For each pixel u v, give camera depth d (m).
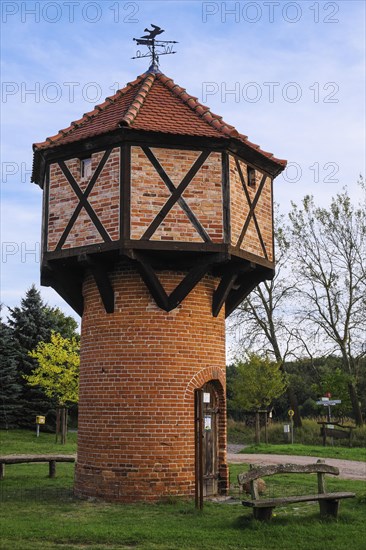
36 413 36.88
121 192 11.28
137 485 11.42
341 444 27.53
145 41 14.64
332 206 31.11
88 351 12.55
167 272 12.19
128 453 11.57
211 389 12.72
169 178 11.52
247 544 8.12
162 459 11.55
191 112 12.73
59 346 32.47
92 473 11.82
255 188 12.79
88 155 12.02
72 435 34.84
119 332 12.09
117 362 11.98
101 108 13.38
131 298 12.13
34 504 11.16
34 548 7.82
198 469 10.77
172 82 13.74
